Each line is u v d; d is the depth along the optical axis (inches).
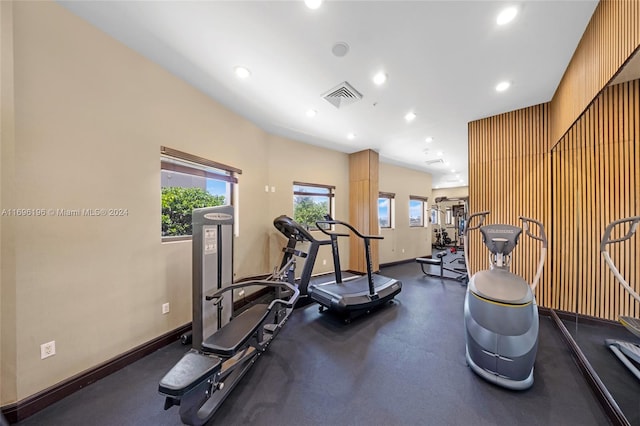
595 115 87.7
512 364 71.3
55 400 67.7
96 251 78.7
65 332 71.4
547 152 129.3
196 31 80.5
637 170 77.3
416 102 130.6
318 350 96.2
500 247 87.9
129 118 88.4
